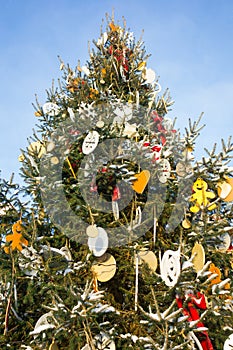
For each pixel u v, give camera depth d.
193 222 5.71
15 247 5.01
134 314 4.93
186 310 4.77
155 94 6.82
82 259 5.19
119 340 4.70
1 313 5.19
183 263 4.58
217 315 4.80
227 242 5.76
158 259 5.66
